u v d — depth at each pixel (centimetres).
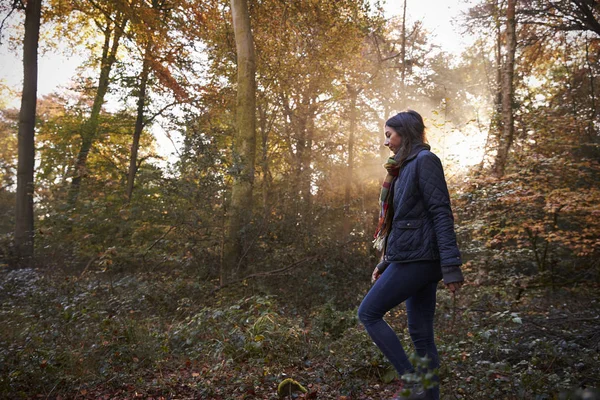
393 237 279
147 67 1869
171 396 349
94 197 1409
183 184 810
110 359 413
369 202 2189
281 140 2028
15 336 495
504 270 859
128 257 880
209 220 818
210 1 1791
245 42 1048
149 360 429
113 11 1903
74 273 949
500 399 311
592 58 1579
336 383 367
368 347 415
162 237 846
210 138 849
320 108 2111
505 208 871
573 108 1421
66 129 1953
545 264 870
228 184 852
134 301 683
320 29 1572
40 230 1070
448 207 269
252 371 403
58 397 349
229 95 1811
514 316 410
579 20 1562
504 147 1050
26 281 855
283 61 1633
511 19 1257
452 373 342
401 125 292
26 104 1512
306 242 857
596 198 802
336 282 798
